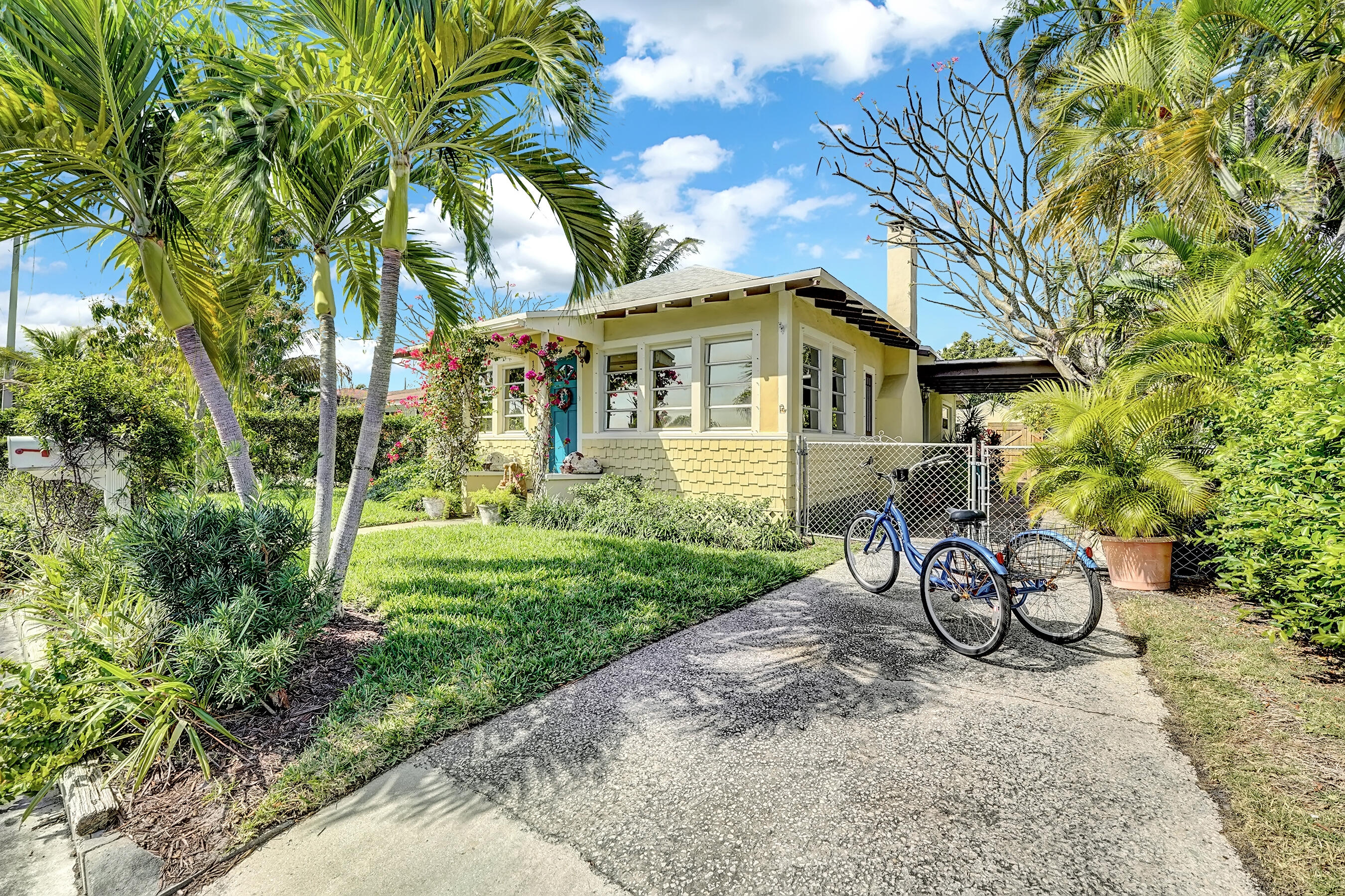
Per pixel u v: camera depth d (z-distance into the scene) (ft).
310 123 12.62
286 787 7.69
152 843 6.77
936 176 30.58
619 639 12.66
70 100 10.59
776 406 26.48
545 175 14.49
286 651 8.99
